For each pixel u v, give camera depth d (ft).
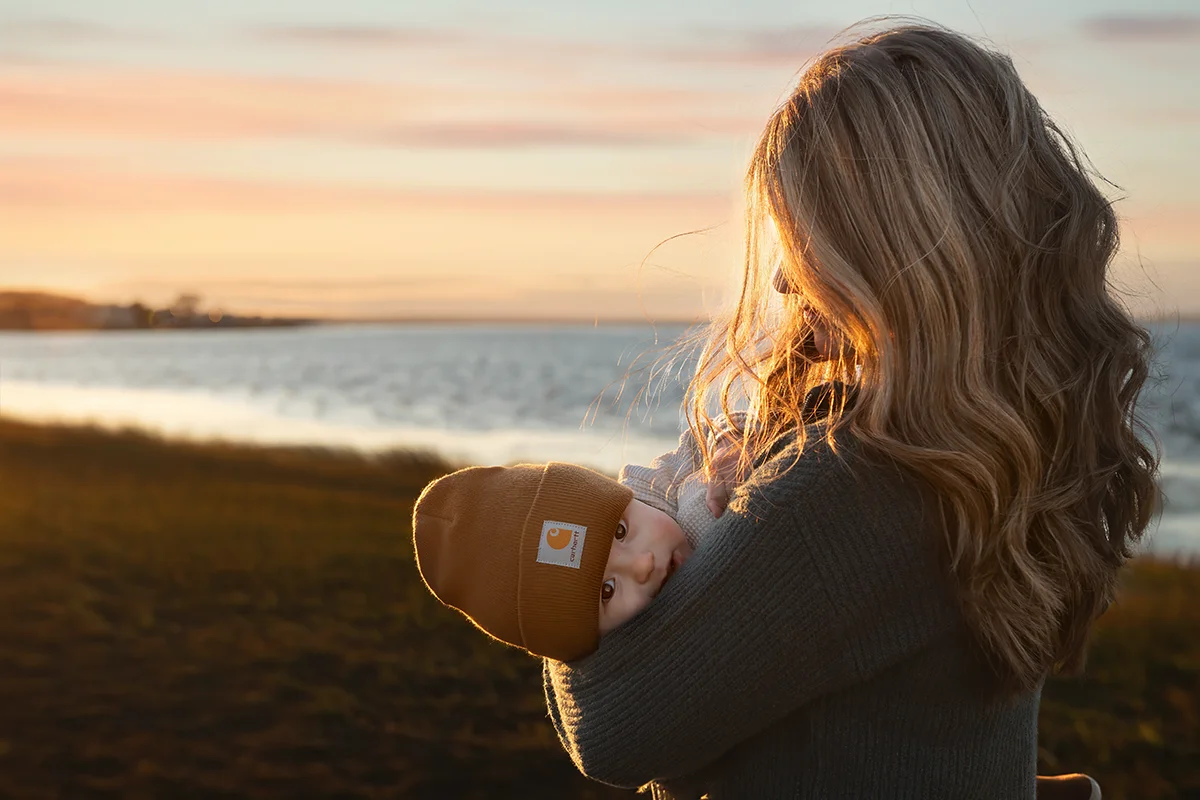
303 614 25.61
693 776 4.73
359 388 182.91
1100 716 19.33
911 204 4.02
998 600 3.98
